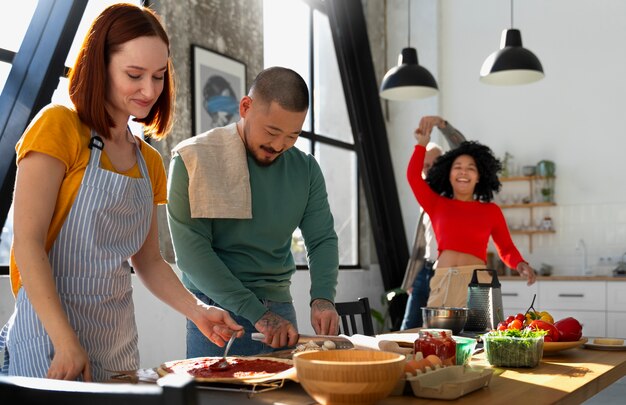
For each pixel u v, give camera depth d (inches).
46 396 31.0
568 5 250.4
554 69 251.6
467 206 137.9
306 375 45.9
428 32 269.0
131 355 62.7
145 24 57.6
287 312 87.9
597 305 222.2
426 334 63.7
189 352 82.9
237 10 192.1
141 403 29.0
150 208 63.9
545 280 229.9
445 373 56.6
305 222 90.5
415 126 266.8
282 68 80.8
